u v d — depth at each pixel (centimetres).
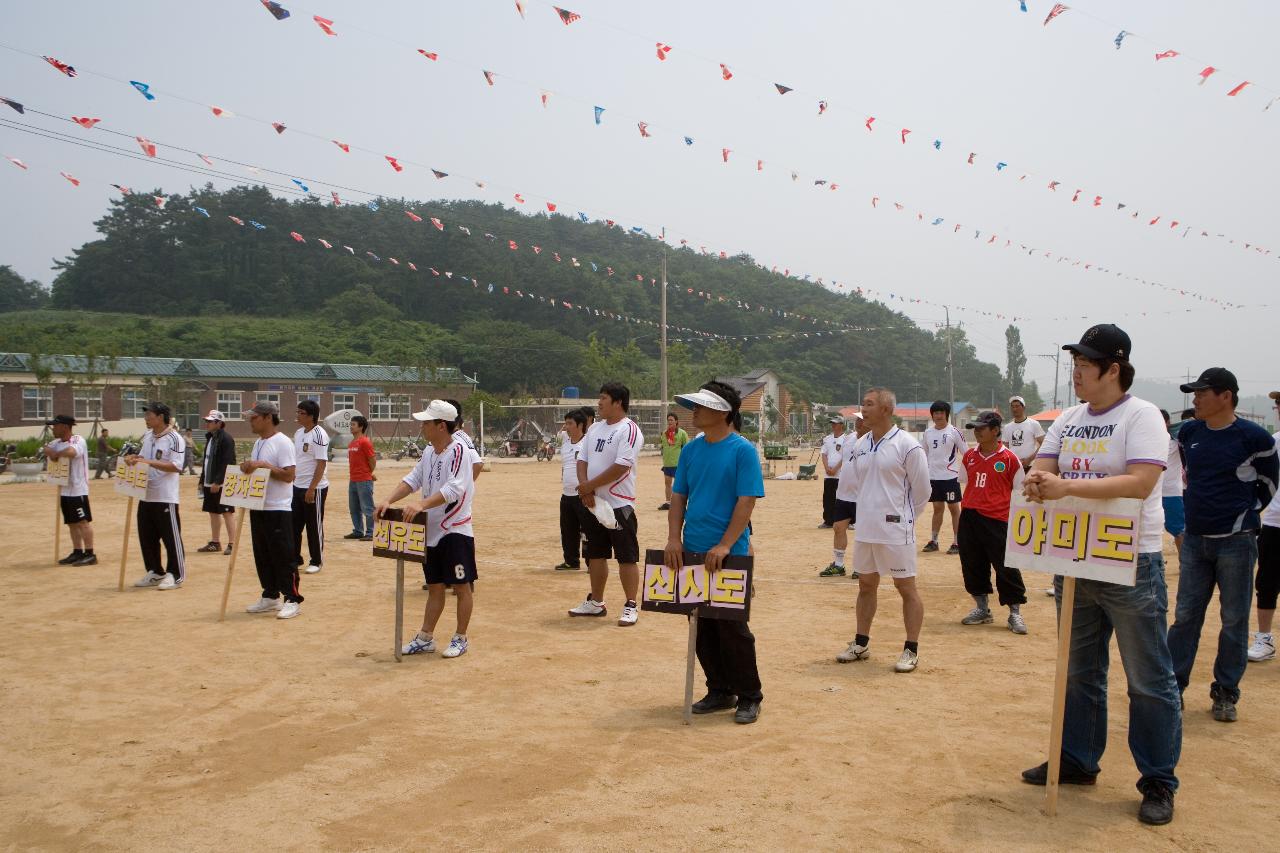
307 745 510
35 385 4350
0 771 472
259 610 880
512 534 1532
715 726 547
